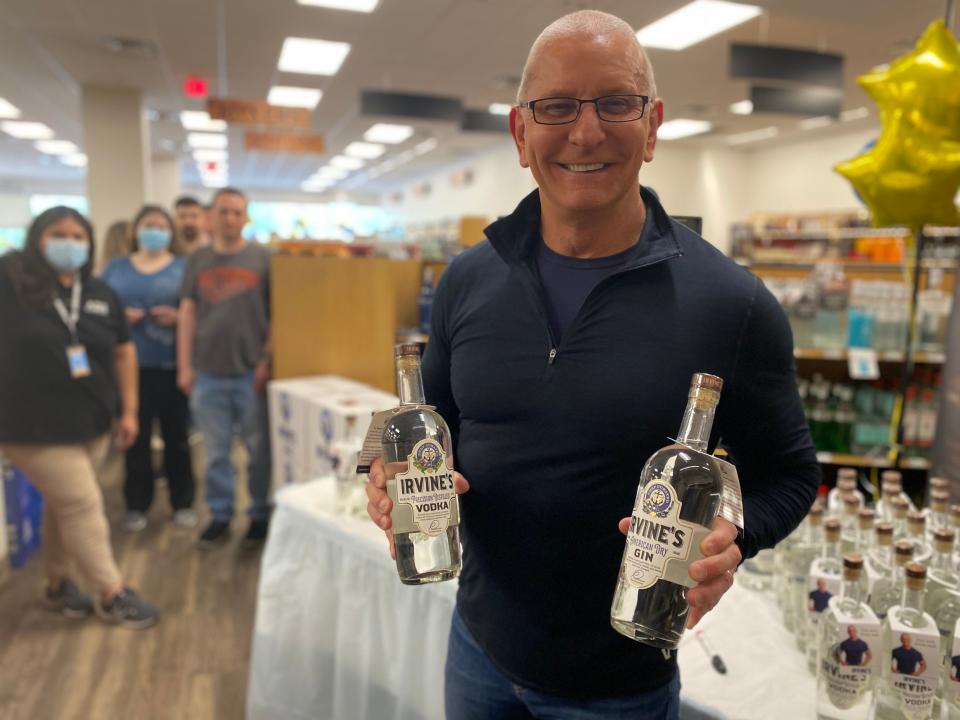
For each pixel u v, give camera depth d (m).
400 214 20.08
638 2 5.19
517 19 5.66
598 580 0.98
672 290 0.94
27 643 2.66
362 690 1.76
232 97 8.68
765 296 0.95
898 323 3.15
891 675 1.04
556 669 1.02
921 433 3.16
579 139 0.87
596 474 0.95
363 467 0.92
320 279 3.60
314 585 1.89
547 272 1.03
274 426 3.46
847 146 10.95
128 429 2.90
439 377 1.18
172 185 14.34
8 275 2.38
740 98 8.29
